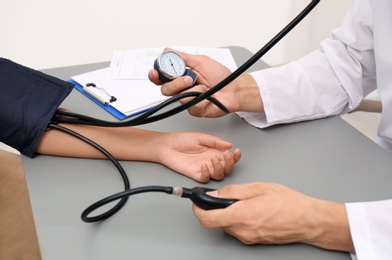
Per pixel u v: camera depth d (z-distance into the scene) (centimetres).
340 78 88
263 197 54
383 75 84
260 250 53
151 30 186
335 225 53
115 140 71
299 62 91
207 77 80
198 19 190
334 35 95
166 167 68
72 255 51
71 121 73
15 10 161
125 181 63
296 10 202
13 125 71
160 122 81
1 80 76
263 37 206
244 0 192
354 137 77
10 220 101
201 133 70
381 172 67
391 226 52
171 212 58
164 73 72
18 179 113
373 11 84
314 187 63
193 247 53
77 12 170
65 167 68
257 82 83
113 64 101
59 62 179
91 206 52
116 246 52
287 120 82
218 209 52
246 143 75
